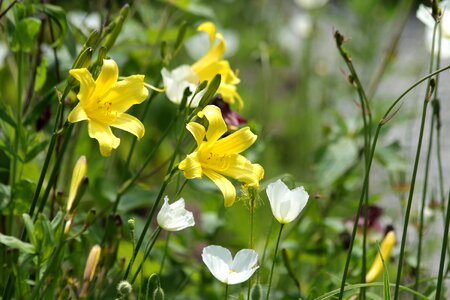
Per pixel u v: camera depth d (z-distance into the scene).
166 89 2.11
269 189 1.89
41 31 2.25
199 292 2.34
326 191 2.57
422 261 2.38
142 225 2.28
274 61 2.83
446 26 2.28
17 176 2.21
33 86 2.24
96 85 1.90
